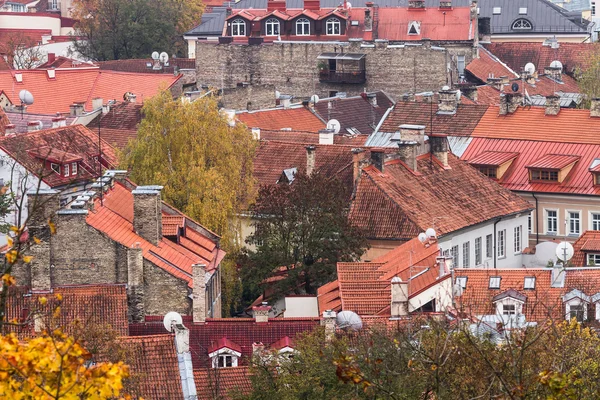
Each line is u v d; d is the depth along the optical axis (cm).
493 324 17662
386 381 12138
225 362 17350
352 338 16262
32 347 7506
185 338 15638
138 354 15488
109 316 17462
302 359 14962
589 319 19500
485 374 11000
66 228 18600
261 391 14900
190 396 14962
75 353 7538
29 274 18438
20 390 7475
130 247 18650
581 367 12150
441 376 11250
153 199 19638
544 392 10256
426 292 19638
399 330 13400
